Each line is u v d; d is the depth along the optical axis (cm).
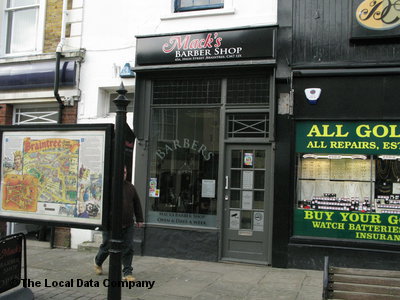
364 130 672
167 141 775
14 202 581
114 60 821
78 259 725
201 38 738
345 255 655
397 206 652
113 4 831
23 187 578
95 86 830
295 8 704
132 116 810
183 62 749
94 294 539
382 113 660
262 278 619
